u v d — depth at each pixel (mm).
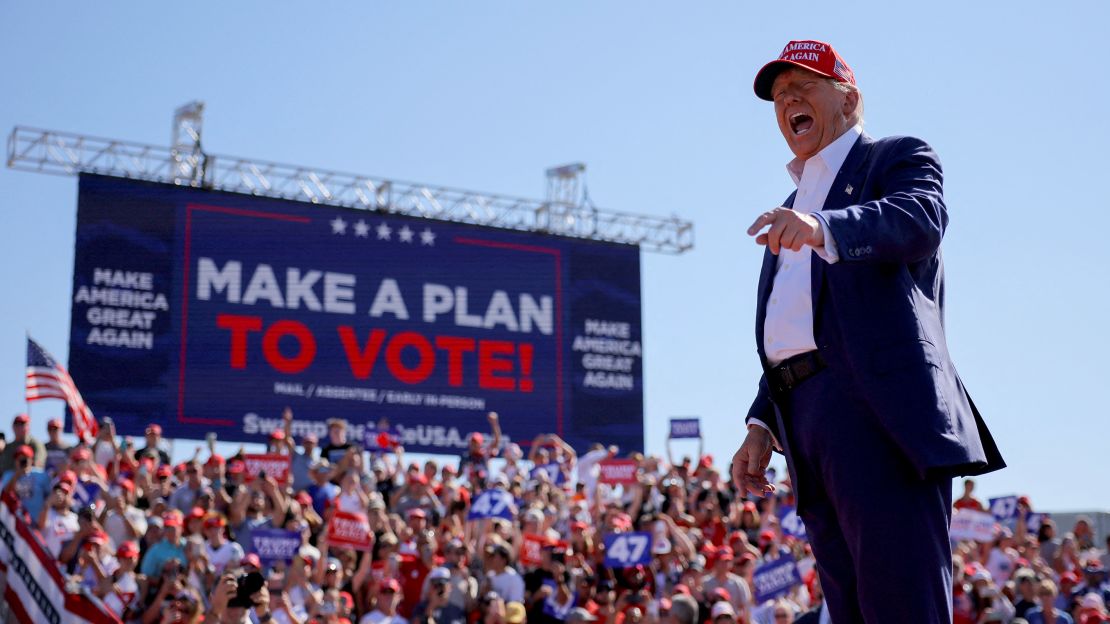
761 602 12164
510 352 21125
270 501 12734
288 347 19594
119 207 18859
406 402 20250
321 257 20125
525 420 20969
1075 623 13039
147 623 10352
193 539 11352
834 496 2215
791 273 2324
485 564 12438
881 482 2145
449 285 20969
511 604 11875
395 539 12633
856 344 2174
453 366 20672
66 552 10703
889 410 2121
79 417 14922
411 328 20547
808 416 2268
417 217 20922
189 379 18797
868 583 2139
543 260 21703
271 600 10711
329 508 13164
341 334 20031
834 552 2322
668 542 13523
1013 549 15070
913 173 2229
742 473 2680
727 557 12641
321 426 19609
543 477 15828
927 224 2092
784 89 2422
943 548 2150
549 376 21281
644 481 16125
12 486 11711
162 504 12516
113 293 18562
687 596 11023
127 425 18234
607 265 22125
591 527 15016
